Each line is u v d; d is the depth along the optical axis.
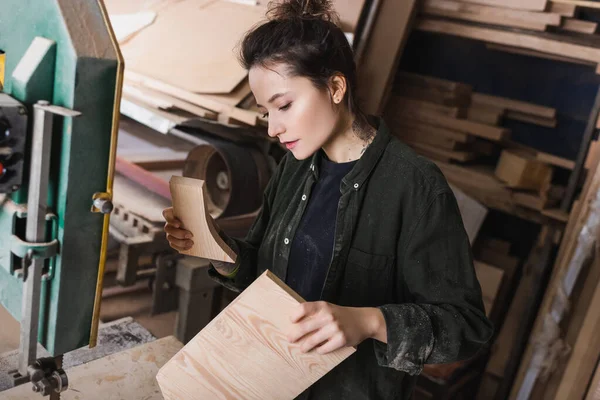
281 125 1.02
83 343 0.93
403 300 1.13
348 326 0.87
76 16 0.80
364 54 2.54
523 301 2.58
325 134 1.03
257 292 0.89
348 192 1.09
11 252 0.86
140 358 1.42
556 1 2.30
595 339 2.11
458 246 1.04
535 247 2.57
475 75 2.84
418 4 2.58
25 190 0.86
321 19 1.01
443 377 2.42
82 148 0.81
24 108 0.80
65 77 0.79
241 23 2.61
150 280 2.49
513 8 2.36
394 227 1.07
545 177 2.47
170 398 1.00
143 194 2.59
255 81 1.02
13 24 0.91
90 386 1.29
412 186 1.06
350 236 1.10
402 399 1.18
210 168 2.41
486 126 2.54
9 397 1.19
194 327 2.36
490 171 2.67
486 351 2.70
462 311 1.00
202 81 2.36
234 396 0.97
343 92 1.02
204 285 2.32
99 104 0.81
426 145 2.73
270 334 0.90
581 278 2.15
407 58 3.04
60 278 0.86
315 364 0.91
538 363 2.21
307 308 0.85
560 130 2.63
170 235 1.12
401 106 2.76
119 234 2.24
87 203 0.85
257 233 1.36
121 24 2.89
